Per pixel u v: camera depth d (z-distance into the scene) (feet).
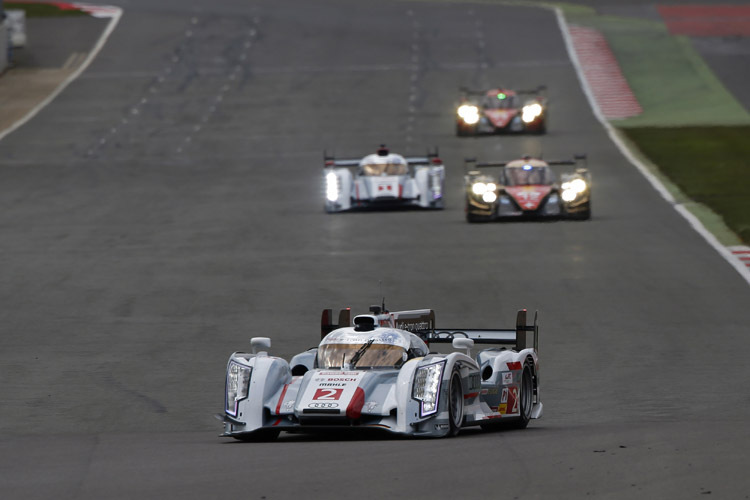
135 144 636.48
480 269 329.52
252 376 152.25
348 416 145.28
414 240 379.55
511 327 259.80
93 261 356.59
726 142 595.06
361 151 609.42
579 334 253.65
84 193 507.30
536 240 373.40
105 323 273.13
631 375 215.10
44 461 130.62
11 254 371.35
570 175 413.39
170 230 413.80
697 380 209.36
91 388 211.00
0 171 568.82
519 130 644.27
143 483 112.57
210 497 104.42
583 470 113.60
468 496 102.58
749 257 341.00
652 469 112.78
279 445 142.82
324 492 105.40
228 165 577.84
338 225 414.82
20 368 229.04
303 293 304.09
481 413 156.87
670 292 296.51
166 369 226.58
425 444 138.31
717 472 109.81
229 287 313.53
